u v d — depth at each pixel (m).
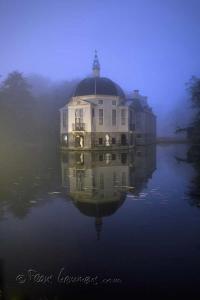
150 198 17.58
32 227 12.42
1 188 21.59
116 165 36.03
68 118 71.62
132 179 25.02
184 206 15.59
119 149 71.62
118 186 21.69
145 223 12.73
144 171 30.12
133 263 8.93
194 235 11.16
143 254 9.53
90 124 68.81
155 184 22.38
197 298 7.20
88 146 69.25
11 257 9.52
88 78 75.25
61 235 11.39
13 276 8.35
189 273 8.28
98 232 11.64
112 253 9.64
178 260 9.08
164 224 12.54
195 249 9.85
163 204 16.05
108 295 7.39
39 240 10.91
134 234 11.38
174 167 33.38
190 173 28.28
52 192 19.81
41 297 7.36
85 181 24.25
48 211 15.00
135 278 8.10
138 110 96.94
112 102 72.94
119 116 74.25
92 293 7.51
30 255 9.65
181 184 22.23
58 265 8.91
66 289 7.72
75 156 51.41
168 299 7.18
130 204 16.16
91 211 14.87
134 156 50.41
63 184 22.97
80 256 9.47
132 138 80.62
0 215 14.36
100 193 19.23
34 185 22.73
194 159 43.53
